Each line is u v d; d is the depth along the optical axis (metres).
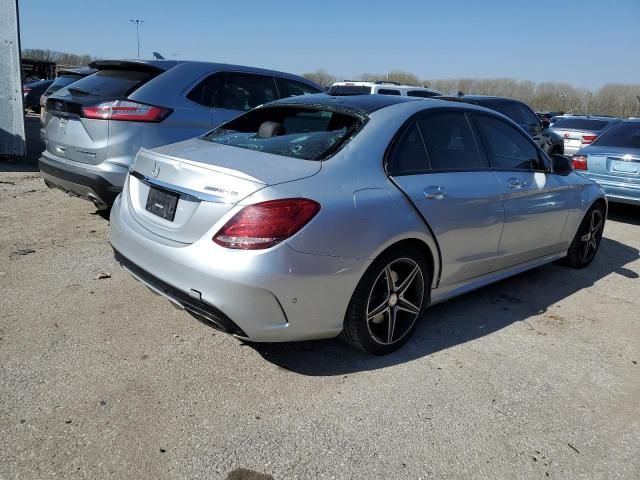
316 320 2.82
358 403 2.82
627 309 4.41
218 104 5.61
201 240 2.71
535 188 4.25
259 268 2.57
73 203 6.31
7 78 8.80
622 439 2.72
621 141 7.51
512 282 4.88
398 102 3.64
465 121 3.90
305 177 2.81
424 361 3.31
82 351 3.09
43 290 3.83
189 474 2.25
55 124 5.17
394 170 3.23
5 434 2.38
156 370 2.97
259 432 2.54
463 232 3.57
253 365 3.10
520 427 2.74
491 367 3.30
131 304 3.72
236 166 2.83
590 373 3.34
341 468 2.36
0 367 2.86
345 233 2.79
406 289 3.31
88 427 2.47
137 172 3.30
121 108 4.78
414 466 2.41
